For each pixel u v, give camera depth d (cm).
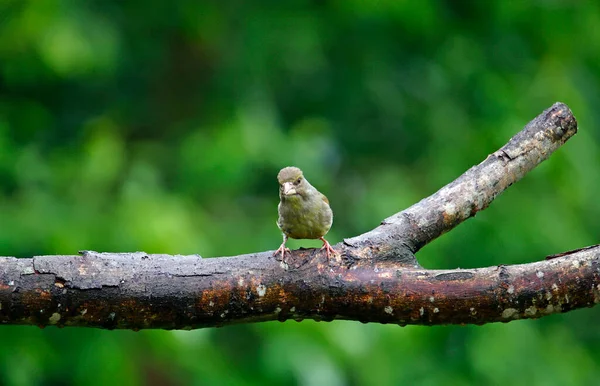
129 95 1633
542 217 1487
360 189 1647
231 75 1597
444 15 1631
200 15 1568
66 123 1605
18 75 1421
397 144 1705
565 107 684
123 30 1581
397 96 1684
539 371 1412
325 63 1662
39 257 560
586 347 1681
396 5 1517
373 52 1662
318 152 1426
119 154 1368
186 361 1229
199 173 1378
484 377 1396
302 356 1213
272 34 1589
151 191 1298
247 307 575
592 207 1645
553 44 1616
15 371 1216
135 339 1255
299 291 575
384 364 1288
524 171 668
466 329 1426
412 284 569
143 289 562
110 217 1265
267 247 1363
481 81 1578
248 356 1357
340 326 1250
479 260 1471
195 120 1598
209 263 577
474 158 1512
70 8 1405
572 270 555
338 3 1547
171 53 1619
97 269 560
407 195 1491
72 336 1259
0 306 548
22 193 1358
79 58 1362
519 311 562
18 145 1455
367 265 588
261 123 1423
